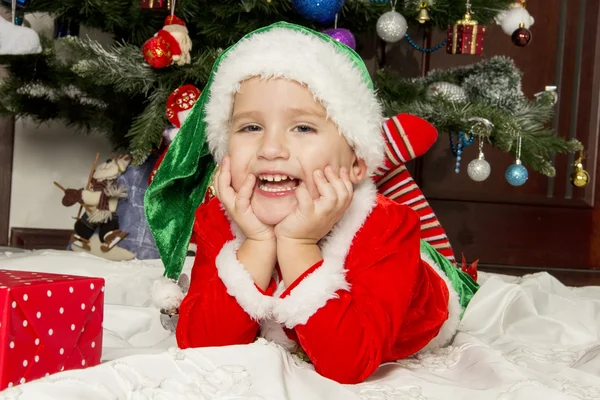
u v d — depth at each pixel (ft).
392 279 3.11
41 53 6.96
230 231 3.33
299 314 2.92
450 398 2.81
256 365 2.67
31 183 8.93
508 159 9.96
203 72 6.46
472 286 4.77
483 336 4.35
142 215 7.01
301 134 3.05
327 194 3.00
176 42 6.20
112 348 3.28
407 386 2.90
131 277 5.13
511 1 7.34
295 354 3.28
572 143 7.07
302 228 3.01
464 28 6.81
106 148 9.11
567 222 10.15
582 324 4.58
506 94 7.57
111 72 6.40
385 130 4.43
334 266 3.01
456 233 10.01
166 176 3.75
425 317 3.43
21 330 2.45
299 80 3.02
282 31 3.29
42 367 2.54
